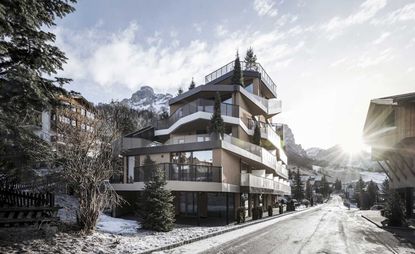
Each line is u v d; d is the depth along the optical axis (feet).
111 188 48.37
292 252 40.47
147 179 75.25
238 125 106.22
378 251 42.29
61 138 46.24
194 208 89.56
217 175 77.71
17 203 47.65
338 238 54.54
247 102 119.96
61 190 57.72
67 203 65.05
